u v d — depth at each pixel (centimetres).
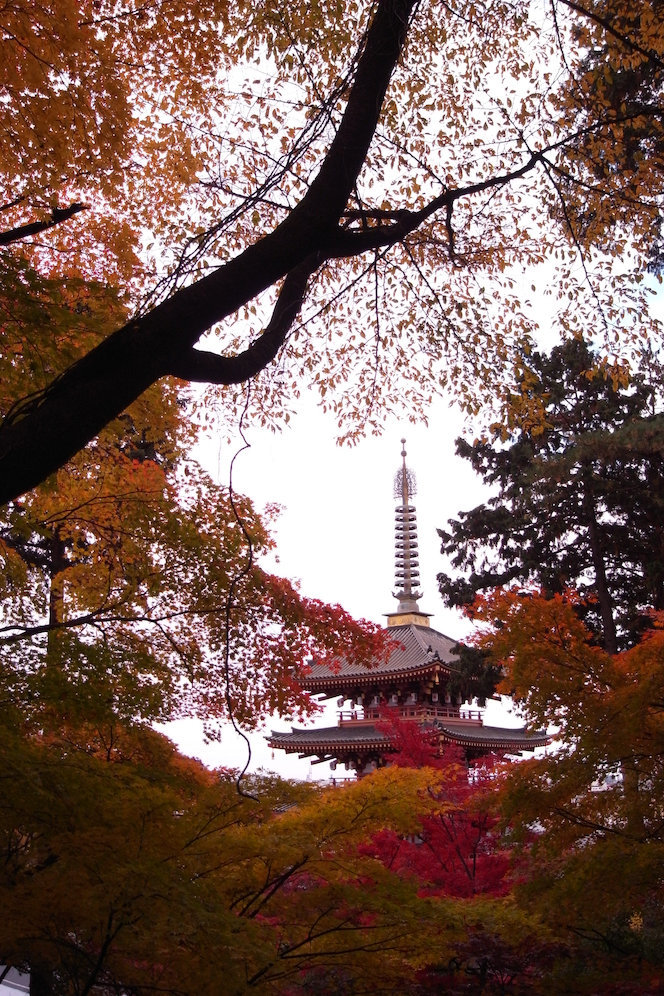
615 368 806
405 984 664
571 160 744
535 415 790
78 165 717
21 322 524
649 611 937
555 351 2869
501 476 2970
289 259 500
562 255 787
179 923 432
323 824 584
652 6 734
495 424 808
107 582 803
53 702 564
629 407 2822
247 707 755
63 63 638
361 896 562
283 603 755
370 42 550
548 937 798
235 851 540
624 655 860
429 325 784
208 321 470
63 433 420
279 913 582
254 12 718
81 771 496
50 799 455
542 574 2789
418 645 3300
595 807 814
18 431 416
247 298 491
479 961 923
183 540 735
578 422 2841
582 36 758
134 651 666
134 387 444
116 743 700
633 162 858
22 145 668
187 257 504
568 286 783
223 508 773
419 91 788
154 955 476
